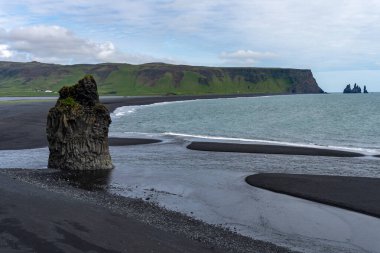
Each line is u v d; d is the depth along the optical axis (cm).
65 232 1694
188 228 1927
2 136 5284
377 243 1847
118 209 2167
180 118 9531
